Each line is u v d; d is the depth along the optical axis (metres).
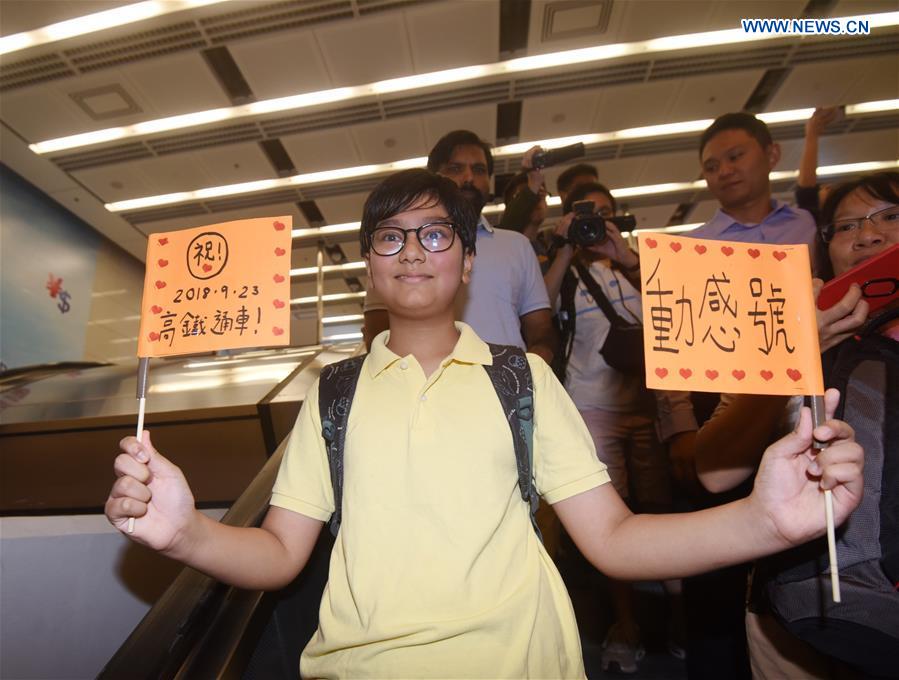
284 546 0.82
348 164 6.34
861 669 0.81
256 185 6.72
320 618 0.76
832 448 0.65
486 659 0.65
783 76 5.32
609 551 0.75
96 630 2.32
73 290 7.43
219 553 0.74
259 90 5.14
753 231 2.13
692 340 0.72
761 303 0.75
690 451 1.73
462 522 0.73
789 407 1.02
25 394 3.09
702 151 2.26
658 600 1.76
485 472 0.76
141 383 0.78
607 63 5.08
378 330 1.54
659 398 1.91
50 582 2.32
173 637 0.78
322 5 4.33
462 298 1.58
